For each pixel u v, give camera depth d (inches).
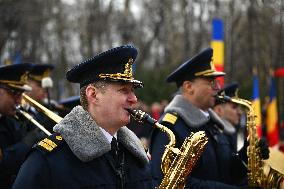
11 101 175.9
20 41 833.5
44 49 1018.1
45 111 132.9
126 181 114.2
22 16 794.2
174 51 1036.5
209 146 172.4
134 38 1011.9
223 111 257.4
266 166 183.6
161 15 965.8
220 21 309.7
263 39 807.7
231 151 187.2
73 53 1096.8
